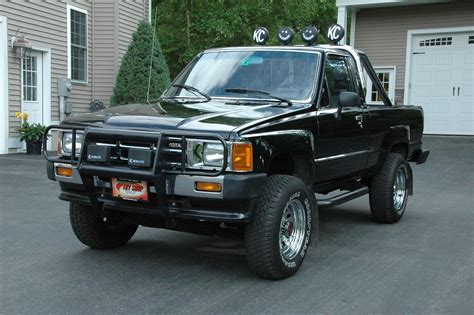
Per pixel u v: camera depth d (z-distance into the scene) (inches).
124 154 159.6
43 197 306.5
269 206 163.3
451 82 698.2
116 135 158.2
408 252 209.3
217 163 151.7
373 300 155.3
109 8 604.1
